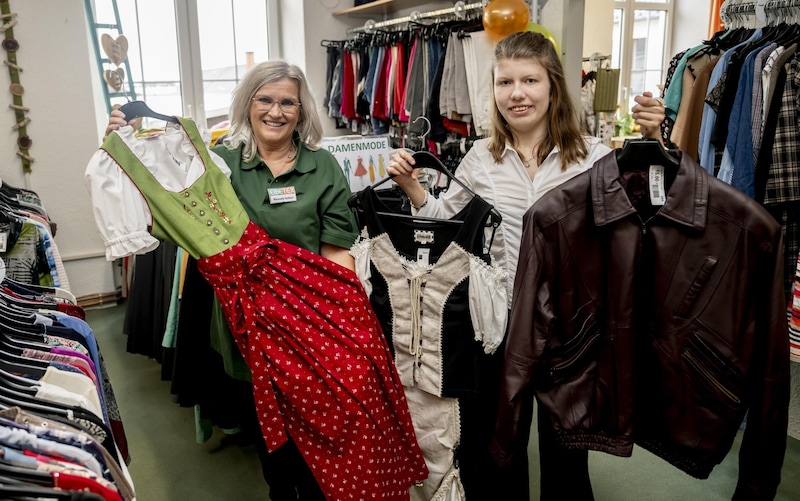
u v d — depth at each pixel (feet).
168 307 8.19
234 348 5.57
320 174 5.51
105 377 5.40
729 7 9.11
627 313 4.50
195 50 14.76
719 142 7.93
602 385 4.69
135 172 4.77
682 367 4.45
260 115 5.27
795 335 6.76
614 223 4.48
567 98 5.24
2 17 11.35
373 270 5.22
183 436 8.21
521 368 4.65
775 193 7.15
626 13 20.40
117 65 13.19
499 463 4.83
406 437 5.22
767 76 7.23
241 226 5.00
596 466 7.37
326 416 4.82
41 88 12.02
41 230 7.23
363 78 14.67
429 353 5.14
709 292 4.33
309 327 4.88
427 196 5.47
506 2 9.66
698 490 6.89
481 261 4.81
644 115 4.58
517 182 5.42
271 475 5.91
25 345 4.41
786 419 4.39
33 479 2.84
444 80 11.62
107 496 2.91
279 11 16.16
